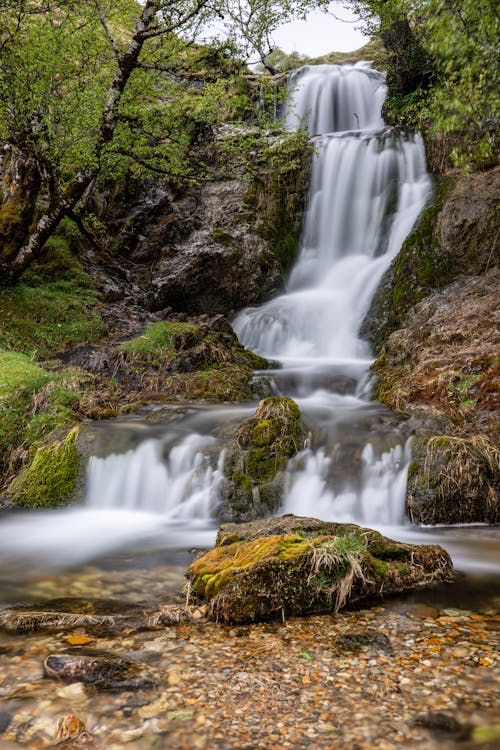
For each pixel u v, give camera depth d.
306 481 6.18
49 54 10.43
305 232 15.58
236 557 3.90
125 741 2.27
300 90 19.34
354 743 2.22
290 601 3.54
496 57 6.02
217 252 14.49
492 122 6.85
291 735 2.28
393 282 12.04
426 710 2.42
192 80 14.98
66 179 14.30
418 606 3.64
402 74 15.65
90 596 3.90
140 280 14.84
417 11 6.39
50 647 3.11
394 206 13.92
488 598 3.78
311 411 7.28
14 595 3.93
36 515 6.20
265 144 14.55
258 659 2.93
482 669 2.76
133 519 6.07
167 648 3.09
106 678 2.73
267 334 13.23
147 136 12.93
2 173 14.21
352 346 12.18
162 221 16.03
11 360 8.88
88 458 6.66
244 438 6.52
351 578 3.69
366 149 14.93
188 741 2.26
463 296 10.38
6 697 2.59
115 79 11.26
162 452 6.62
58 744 2.25
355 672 2.77
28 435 7.34
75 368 9.52
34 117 10.74
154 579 4.23
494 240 10.69
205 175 15.85
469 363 7.65
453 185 12.09
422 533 5.45
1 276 11.66
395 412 7.42
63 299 12.16
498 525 5.78
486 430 6.40
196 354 10.17
